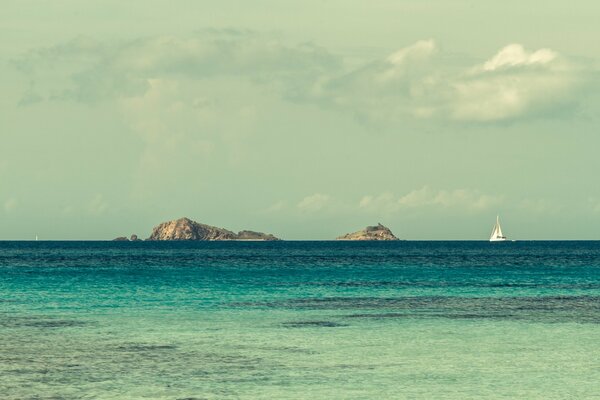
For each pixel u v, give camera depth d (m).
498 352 44.50
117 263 162.62
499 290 88.69
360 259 196.25
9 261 172.75
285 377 37.12
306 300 74.94
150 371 38.28
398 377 37.41
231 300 74.62
